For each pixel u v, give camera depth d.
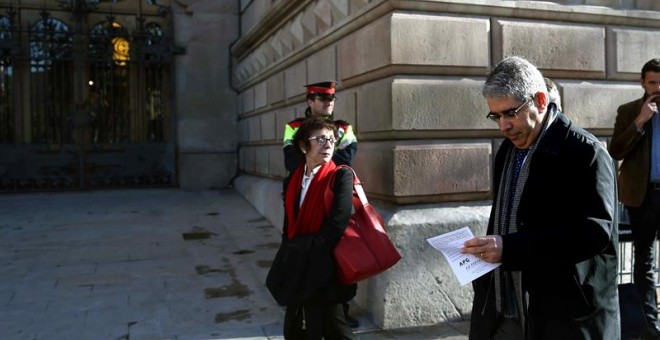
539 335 2.02
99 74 11.64
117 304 4.62
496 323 2.25
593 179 1.90
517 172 2.16
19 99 11.27
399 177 4.23
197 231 7.62
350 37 5.03
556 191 1.96
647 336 3.60
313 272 2.79
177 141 11.92
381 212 4.37
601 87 4.78
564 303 1.96
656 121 3.74
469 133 4.44
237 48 10.83
